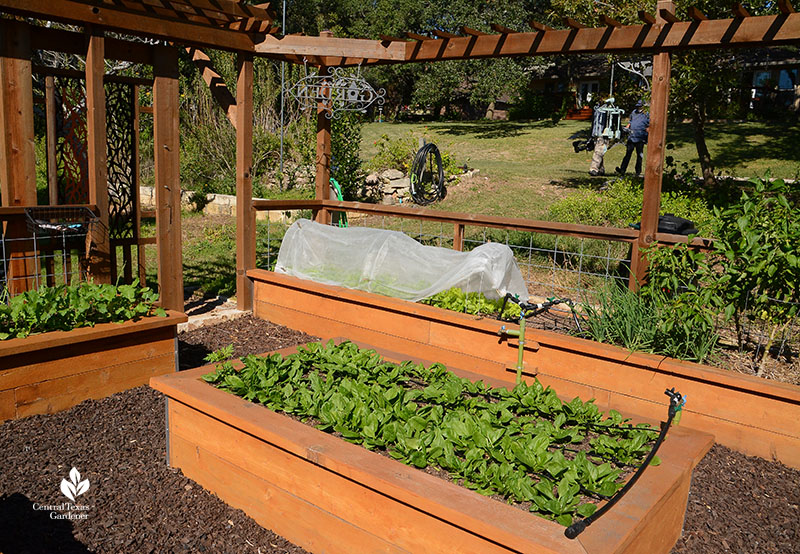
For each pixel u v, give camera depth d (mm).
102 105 5125
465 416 3098
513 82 27844
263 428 2975
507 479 2625
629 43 4941
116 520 3070
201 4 5484
